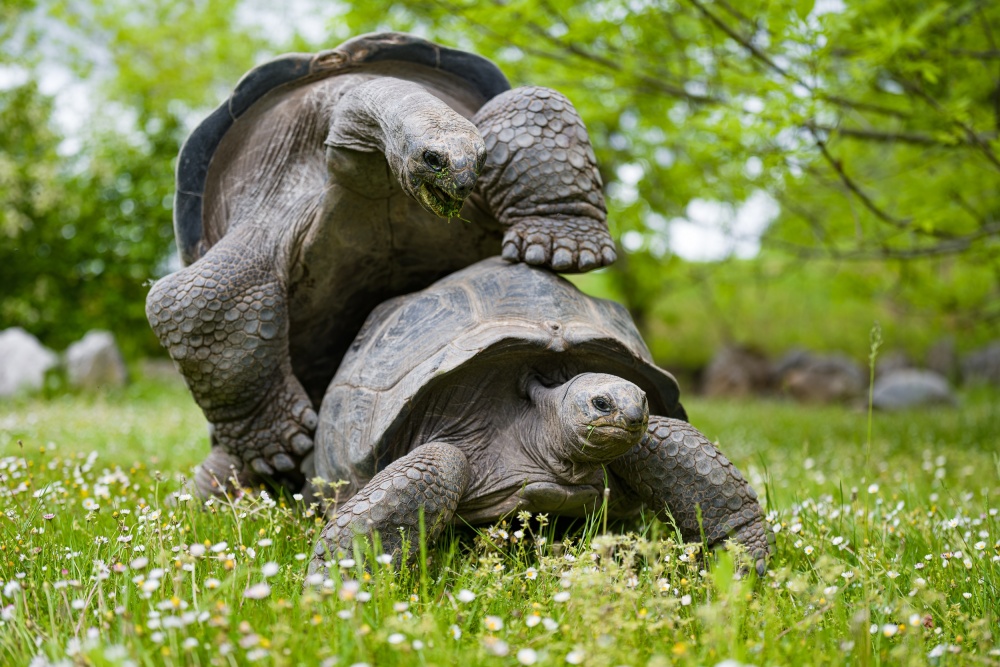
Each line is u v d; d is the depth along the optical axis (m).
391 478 2.48
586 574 2.16
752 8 5.21
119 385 10.46
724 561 2.09
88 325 12.37
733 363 14.34
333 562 2.23
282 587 2.39
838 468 5.05
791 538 3.06
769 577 2.64
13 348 10.20
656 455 2.75
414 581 2.44
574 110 3.13
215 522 2.97
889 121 7.04
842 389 13.16
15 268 12.13
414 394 2.63
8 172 11.73
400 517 2.45
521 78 6.91
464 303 2.86
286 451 3.29
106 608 2.05
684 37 6.21
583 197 3.06
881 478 4.62
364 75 3.26
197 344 3.12
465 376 2.75
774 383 13.98
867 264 9.05
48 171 11.96
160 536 2.36
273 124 3.30
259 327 3.17
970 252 6.56
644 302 14.30
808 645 2.10
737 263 11.32
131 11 13.40
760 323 16.91
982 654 2.04
